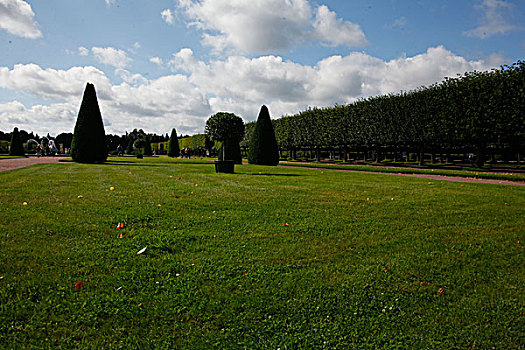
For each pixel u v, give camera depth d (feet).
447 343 7.73
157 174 44.50
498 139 68.64
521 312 9.07
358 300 9.48
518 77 62.64
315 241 14.35
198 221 16.96
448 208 21.97
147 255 12.22
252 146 83.25
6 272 10.34
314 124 122.31
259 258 12.19
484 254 13.33
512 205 23.35
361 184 35.60
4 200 21.06
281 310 8.84
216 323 8.22
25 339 7.34
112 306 8.77
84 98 74.33
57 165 62.18
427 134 81.10
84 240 13.48
